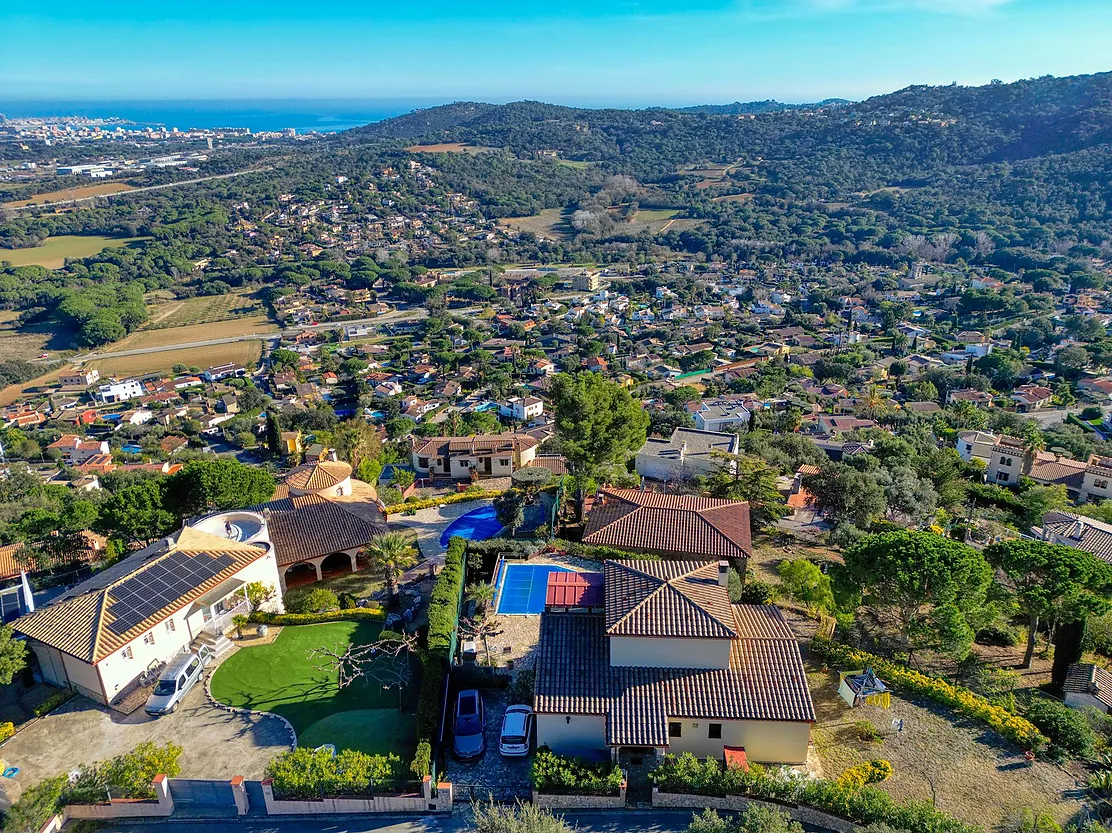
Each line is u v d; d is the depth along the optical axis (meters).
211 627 36.66
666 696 27.58
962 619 33.75
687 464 61.72
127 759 27.05
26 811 24.75
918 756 28.92
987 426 108.62
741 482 54.00
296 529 45.59
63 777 26.17
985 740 29.95
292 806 26.27
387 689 33.03
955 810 26.28
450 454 63.72
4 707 32.44
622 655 28.69
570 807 26.16
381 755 28.83
